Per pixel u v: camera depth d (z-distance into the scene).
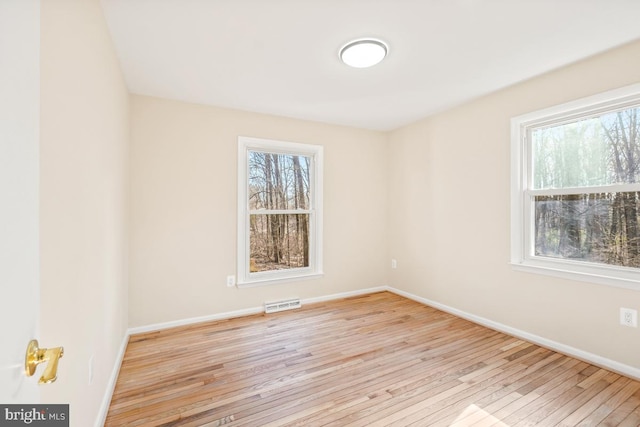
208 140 3.07
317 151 3.71
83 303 1.29
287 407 1.72
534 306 2.55
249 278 3.34
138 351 2.39
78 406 1.23
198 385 1.94
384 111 3.33
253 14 1.68
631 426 1.56
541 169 2.57
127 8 1.61
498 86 2.67
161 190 2.86
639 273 2.02
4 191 0.51
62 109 1.05
